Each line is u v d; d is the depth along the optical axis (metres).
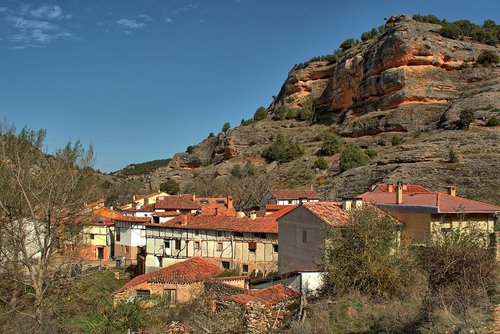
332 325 17.09
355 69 119.75
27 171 31.30
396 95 102.81
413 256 21.22
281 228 31.64
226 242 45.16
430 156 74.50
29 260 29.80
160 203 66.75
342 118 120.12
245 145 125.12
